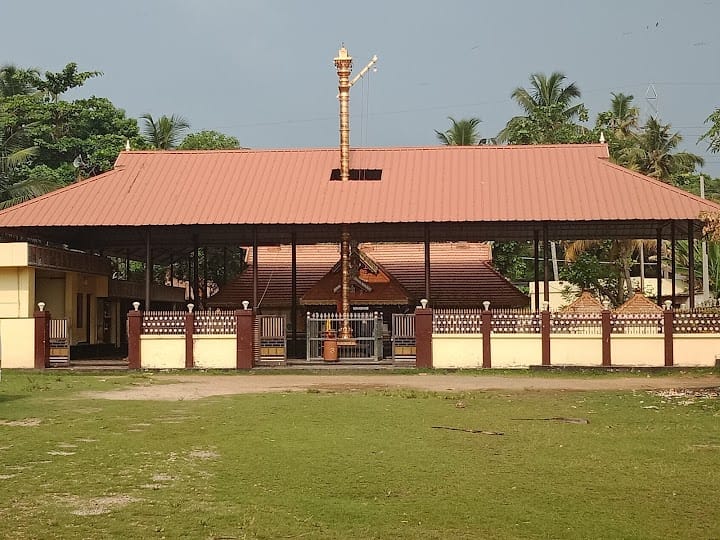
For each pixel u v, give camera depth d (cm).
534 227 2995
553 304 4778
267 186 2923
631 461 1132
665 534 814
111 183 2944
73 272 3073
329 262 3644
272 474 1052
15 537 789
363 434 1339
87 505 908
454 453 1183
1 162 3953
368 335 2820
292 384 2239
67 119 4616
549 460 1137
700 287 4844
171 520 848
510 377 2448
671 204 2694
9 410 1622
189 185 2936
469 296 3356
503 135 4947
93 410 1627
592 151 3003
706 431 1373
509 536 806
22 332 2730
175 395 1917
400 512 884
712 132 2447
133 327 2712
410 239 3306
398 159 3061
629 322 2612
